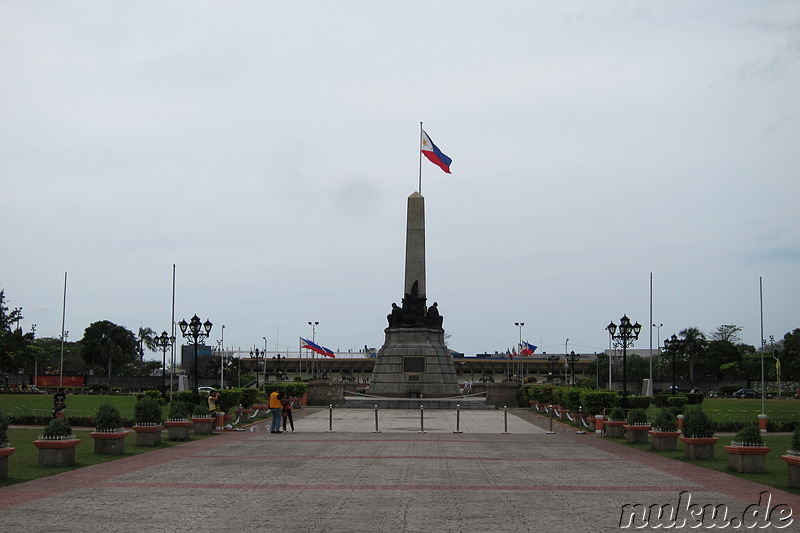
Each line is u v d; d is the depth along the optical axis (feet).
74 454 81.51
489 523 51.96
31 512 55.16
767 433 133.28
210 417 123.75
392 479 72.79
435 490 66.08
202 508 57.00
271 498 61.52
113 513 54.90
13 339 325.21
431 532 49.01
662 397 193.36
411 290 226.38
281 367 490.08
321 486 67.97
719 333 530.27
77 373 456.04
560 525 51.55
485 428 142.92
